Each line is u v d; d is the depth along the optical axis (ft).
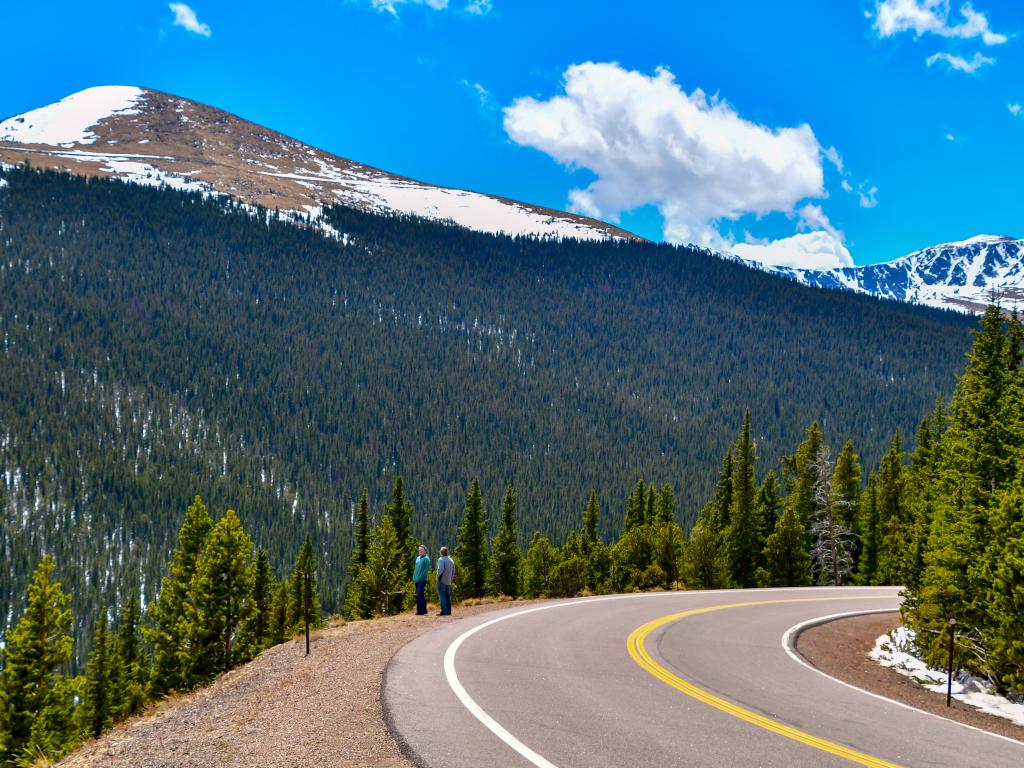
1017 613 46.75
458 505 638.53
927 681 48.83
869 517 191.93
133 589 438.81
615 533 587.27
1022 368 80.33
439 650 41.93
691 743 26.08
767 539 166.61
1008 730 35.32
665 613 65.62
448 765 22.47
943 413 167.53
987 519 55.88
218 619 113.19
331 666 39.47
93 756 29.78
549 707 29.96
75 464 577.43
